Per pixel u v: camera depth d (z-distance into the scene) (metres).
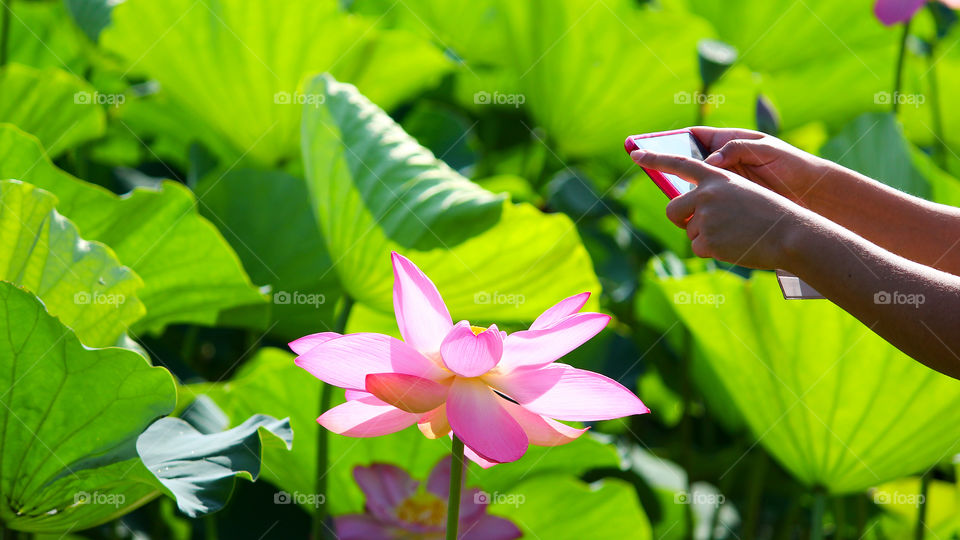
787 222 2.22
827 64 3.83
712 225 2.25
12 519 2.40
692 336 2.83
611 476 3.19
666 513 3.19
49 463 2.35
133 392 2.33
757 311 2.63
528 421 2.21
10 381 2.31
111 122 3.65
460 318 2.75
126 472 2.32
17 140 2.65
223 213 3.06
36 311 2.28
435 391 2.18
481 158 3.94
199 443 2.40
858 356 2.61
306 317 3.04
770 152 2.37
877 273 2.20
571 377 2.20
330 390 2.61
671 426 3.95
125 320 2.52
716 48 3.03
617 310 3.51
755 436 2.82
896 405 2.62
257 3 2.98
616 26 3.31
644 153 2.29
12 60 3.67
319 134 2.67
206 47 3.07
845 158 3.16
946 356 2.19
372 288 2.65
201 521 3.01
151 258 2.72
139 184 3.58
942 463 3.12
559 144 3.76
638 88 3.50
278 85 3.18
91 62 3.51
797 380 2.66
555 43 3.41
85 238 2.70
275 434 2.41
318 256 3.01
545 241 2.62
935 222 2.36
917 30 4.11
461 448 2.23
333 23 3.08
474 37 3.91
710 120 3.72
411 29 3.91
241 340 3.54
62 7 3.65
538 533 2.85
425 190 2.57
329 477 2.75
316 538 2.61
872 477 2.73
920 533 2.92
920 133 3.97
